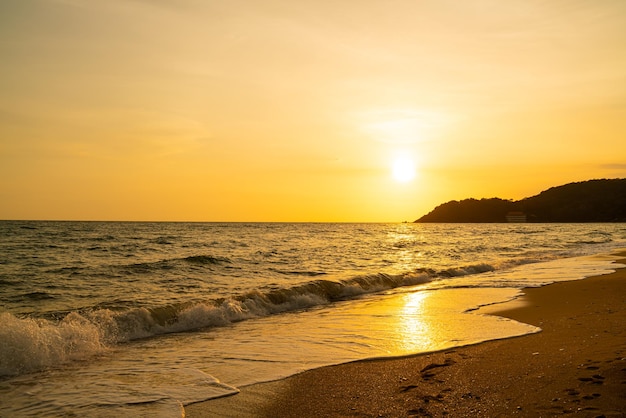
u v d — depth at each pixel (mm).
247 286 18984
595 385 6070
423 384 6895
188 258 28891
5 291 17406
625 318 10969
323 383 7207
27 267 25375
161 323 11664
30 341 8594
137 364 8500
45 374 7926
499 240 62062
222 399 6598
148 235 66750
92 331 10172
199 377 7605
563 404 5559
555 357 7691
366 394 6633
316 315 13461
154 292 17328
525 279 20656
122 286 18906
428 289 18453
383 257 34969
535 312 12703
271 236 70312
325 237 69875
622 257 32500
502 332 10336
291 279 21406
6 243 45375
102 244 45562
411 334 10492
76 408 6305
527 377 6711
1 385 7324
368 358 8594
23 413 6156
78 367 8344
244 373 7809
